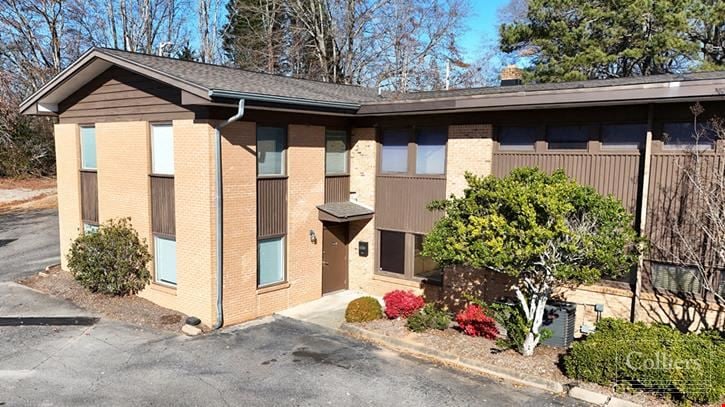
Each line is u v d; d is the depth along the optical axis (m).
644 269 11.07
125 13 40.00
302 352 11.05
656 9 25.42
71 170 16.36
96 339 11.74
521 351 10.28
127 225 14.52
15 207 30.05
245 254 13.09
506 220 9.72
